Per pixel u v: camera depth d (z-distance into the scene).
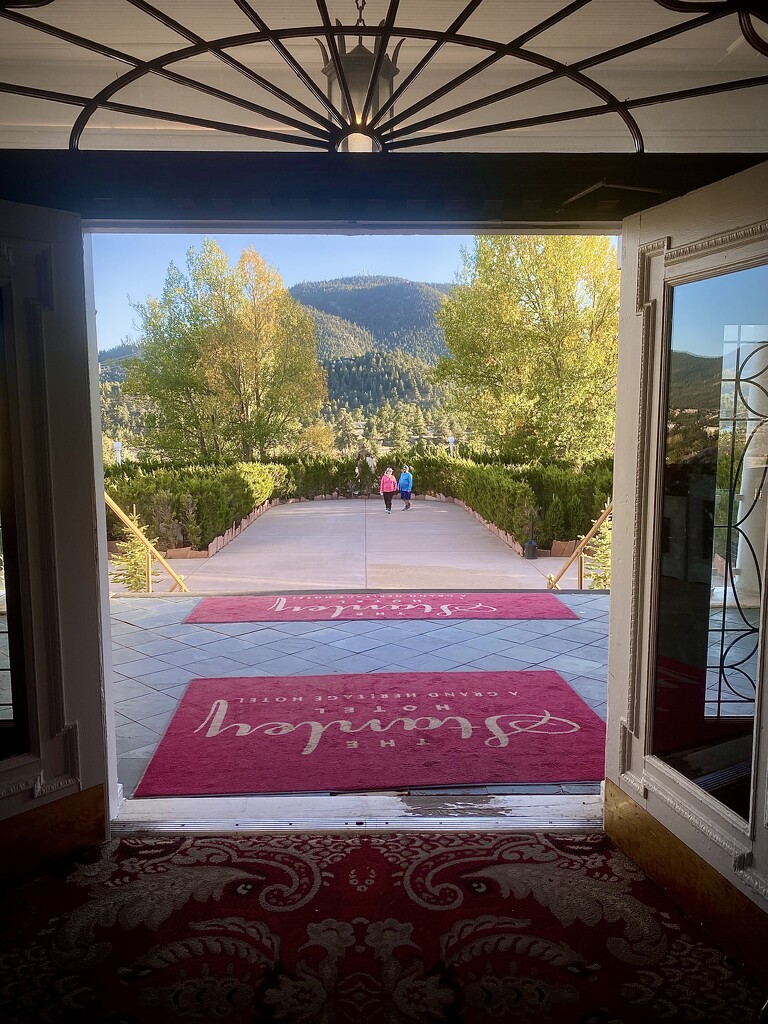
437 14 2.87
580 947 2.28
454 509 19.62
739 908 2.19
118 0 2.69
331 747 3.86
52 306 2.59
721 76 3.18
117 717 4.31
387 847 2.87
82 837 2.82
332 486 24.55
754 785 2.12
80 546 2.75
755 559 2.54
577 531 11.88
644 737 2.68
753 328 2.31
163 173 2.39
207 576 10.16
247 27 2.94
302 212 2.59
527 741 3.93
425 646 5.74
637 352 2.64
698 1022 1.98
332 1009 2.03
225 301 23.41
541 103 3.18
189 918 2.42
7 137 3.11
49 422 2.60
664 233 2.49
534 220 2.72
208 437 24.30
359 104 2.36
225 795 3.34
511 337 16.20
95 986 2.12
